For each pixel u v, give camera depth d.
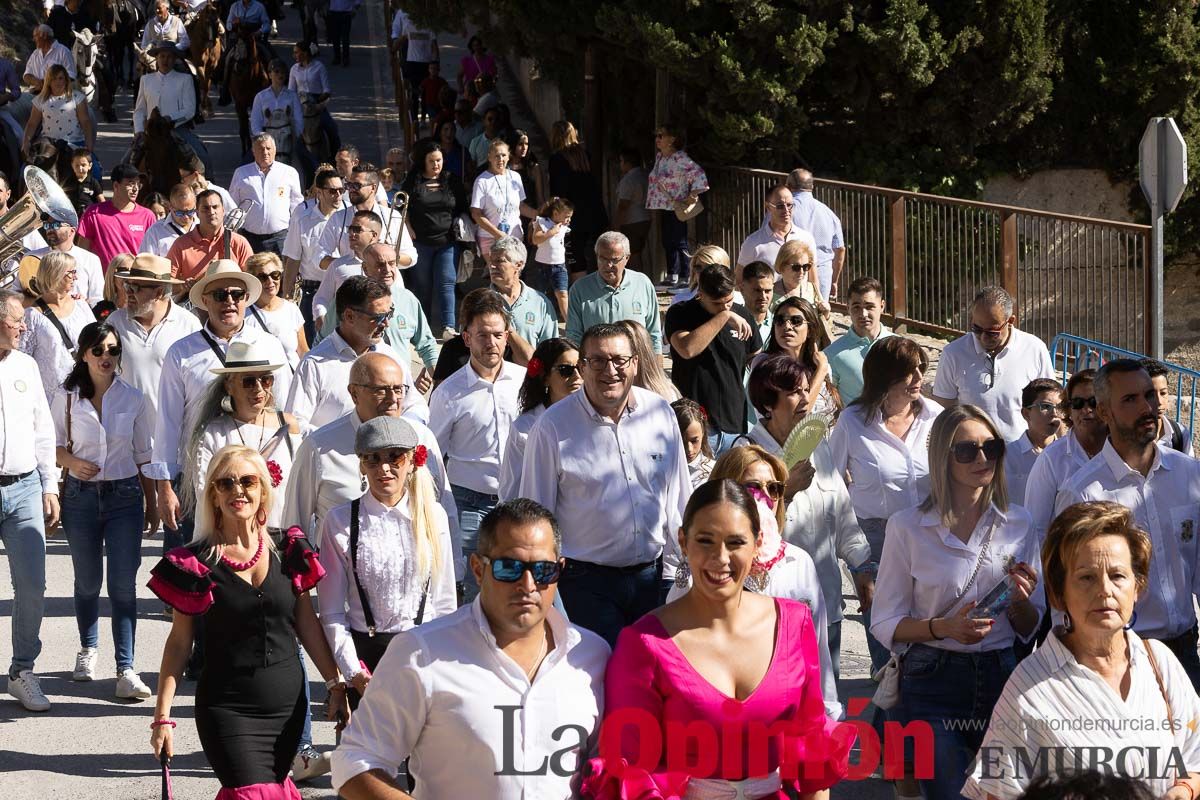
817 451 6.96
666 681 4.93
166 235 13.21
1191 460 6.70
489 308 8.84
